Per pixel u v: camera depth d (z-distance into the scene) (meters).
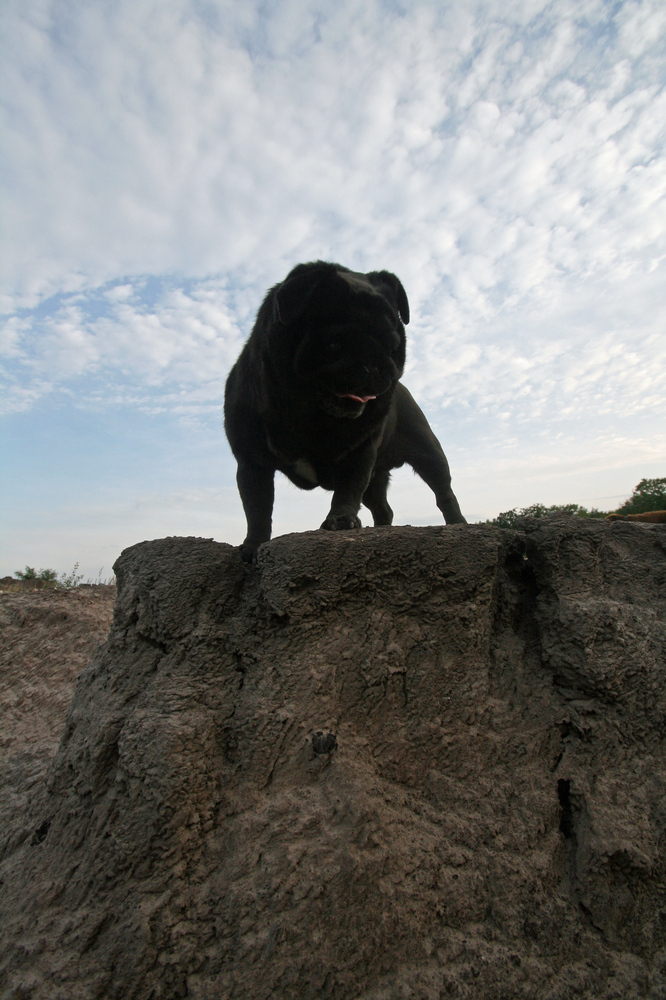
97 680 0.54
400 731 0.51
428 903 0.44
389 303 0.69
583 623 0.53
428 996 0.41
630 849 0.47
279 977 0.40
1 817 0.63
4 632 1.04
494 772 0.51
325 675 0.50
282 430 0.72
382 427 0.78
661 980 0.45
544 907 0.46
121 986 0.40
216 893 0.43
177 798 0.44
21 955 0.41
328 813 0.46
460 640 0.54
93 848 0.45
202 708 0.49
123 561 0.57
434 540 0.54
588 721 0.52
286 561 0.51
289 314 0.63
